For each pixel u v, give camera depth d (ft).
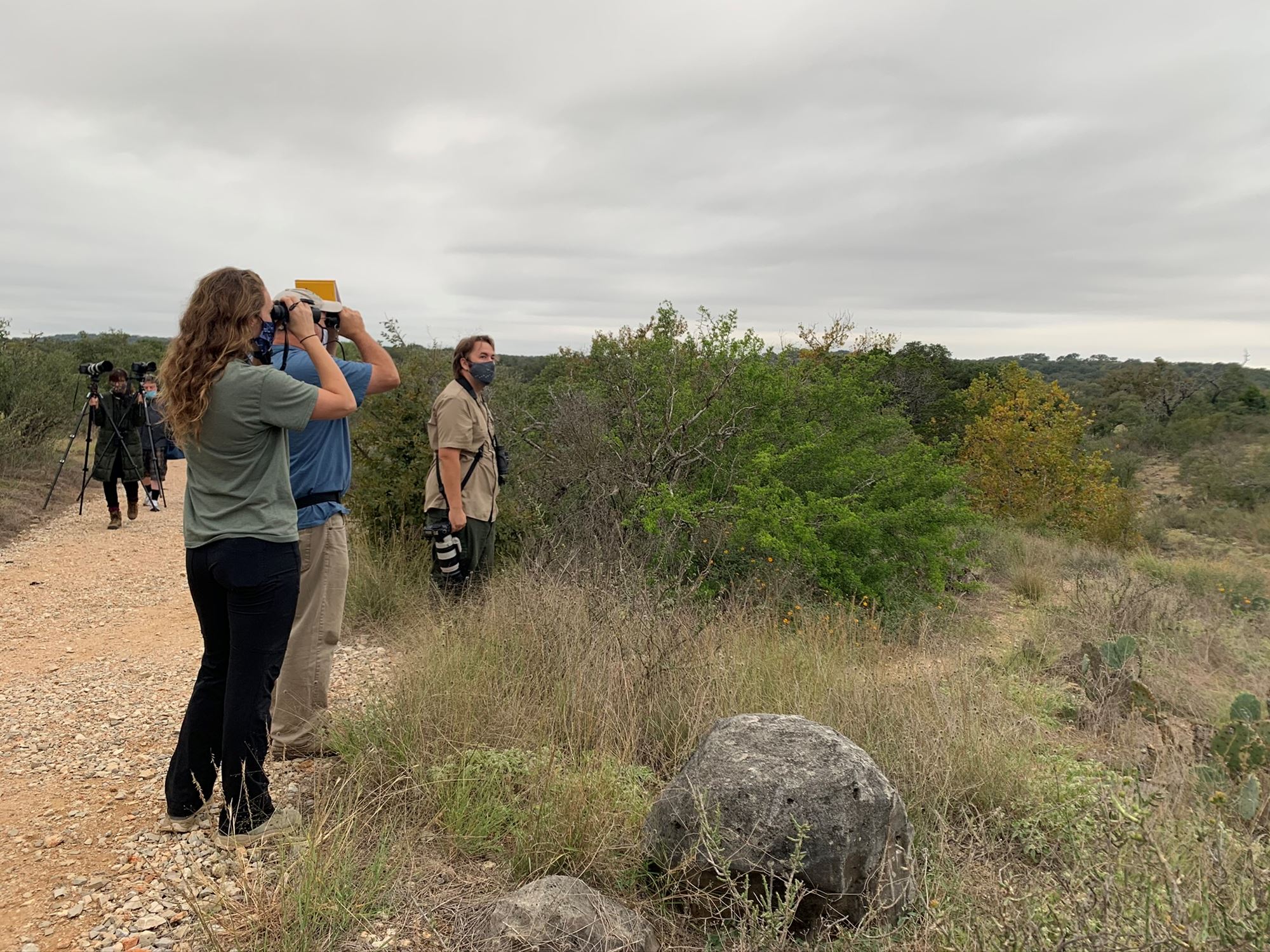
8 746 13.42
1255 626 26.30
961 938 8.11
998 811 11.17
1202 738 15.06
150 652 19.08
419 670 14.08
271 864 9.60
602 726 13.03
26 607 22.91
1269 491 73.67
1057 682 19.51
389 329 26.68
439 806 10.82
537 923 8.26
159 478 40.09
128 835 10.41
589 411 27.35
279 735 12.45
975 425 54.60
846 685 15.19
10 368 49.32
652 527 21.97
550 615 16.39
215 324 9.23
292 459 11.84
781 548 21.95
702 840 8.86
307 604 12.17
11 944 8.27
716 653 15.87
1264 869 9.12
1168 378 162.09
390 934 8.57
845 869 8.81
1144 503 68.80
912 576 25.72
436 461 19.60
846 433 27.94
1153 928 7.72
